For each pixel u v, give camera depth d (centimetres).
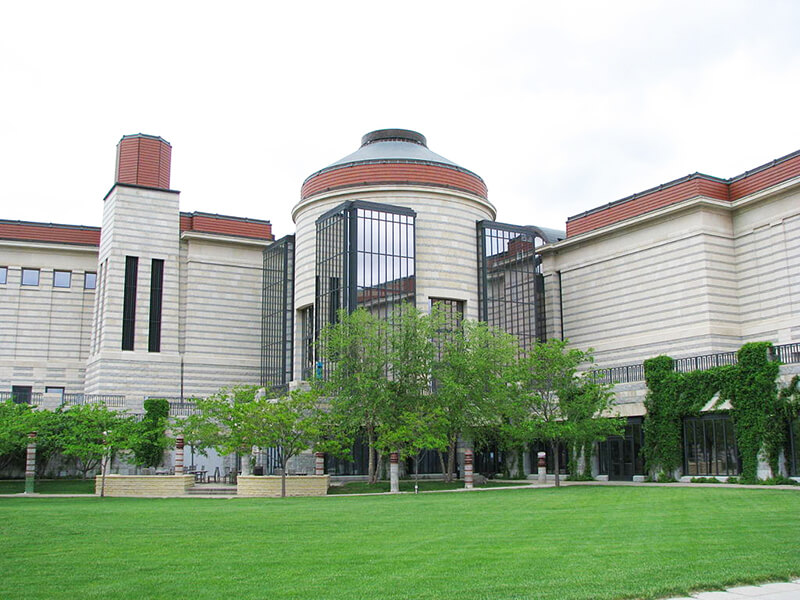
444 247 6278
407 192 6294
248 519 2488
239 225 7250
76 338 7131
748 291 5588
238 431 4303
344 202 5900
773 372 4194
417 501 3394
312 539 1945
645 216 6006
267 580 1383
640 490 3881
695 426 4653
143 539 1958
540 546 1770
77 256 7244
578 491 3928
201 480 5228
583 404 4466
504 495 3750
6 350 6912
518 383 4919
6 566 1548
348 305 5716
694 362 4916
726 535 1911
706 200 5600
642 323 6047
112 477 4466
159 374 6656
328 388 4631
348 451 4647
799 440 4056
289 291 6669
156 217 6850
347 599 1220
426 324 4859
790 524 2148
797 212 5269
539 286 7000
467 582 1345
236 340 7075
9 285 7012
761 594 1262
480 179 6712
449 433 4975
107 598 1249
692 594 1264
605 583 1321
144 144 6994
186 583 1362
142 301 6675
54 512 2856
